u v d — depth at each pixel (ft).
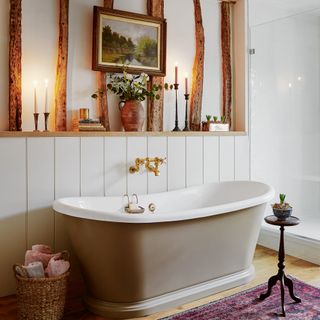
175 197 10.73
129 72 10.82
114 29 10.54
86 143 9.63
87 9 10.25
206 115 12.57
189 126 12.20
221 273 8.81
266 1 13.50
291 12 14.40
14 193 8.71
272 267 10.22
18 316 7.38
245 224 8.93
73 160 9.45
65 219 7.84
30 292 7.12
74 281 9.54
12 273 8.76
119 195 10.16
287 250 11.36
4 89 9.16
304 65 14.38
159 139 10.87
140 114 10.55
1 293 8.65
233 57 13.23
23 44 9.37
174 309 7.86
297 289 8.70
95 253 7.41
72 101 10.11
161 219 7.23
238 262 9.11
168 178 11.07
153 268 7.59
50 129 9.81
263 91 13.30
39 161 8.99
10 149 8.63
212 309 7.80
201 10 12.47
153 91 11.02
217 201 11.50
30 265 7.27
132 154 10.37
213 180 12.06
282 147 13.75
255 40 13.10
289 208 7.81
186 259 8.03
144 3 11.23
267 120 13.41
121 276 7.42
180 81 12.09
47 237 9.16
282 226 7.88
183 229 7.70
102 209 9.39
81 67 10.21
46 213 9.11
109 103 10.71
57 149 9.22
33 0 9.48
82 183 9.59
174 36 11.91
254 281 9.28
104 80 10.54
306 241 10.77
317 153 14.55
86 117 9.86
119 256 7.27
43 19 9.64
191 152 11.54
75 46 10.09
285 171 13.82
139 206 9.89
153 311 7.68
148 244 7.32
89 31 10.30
